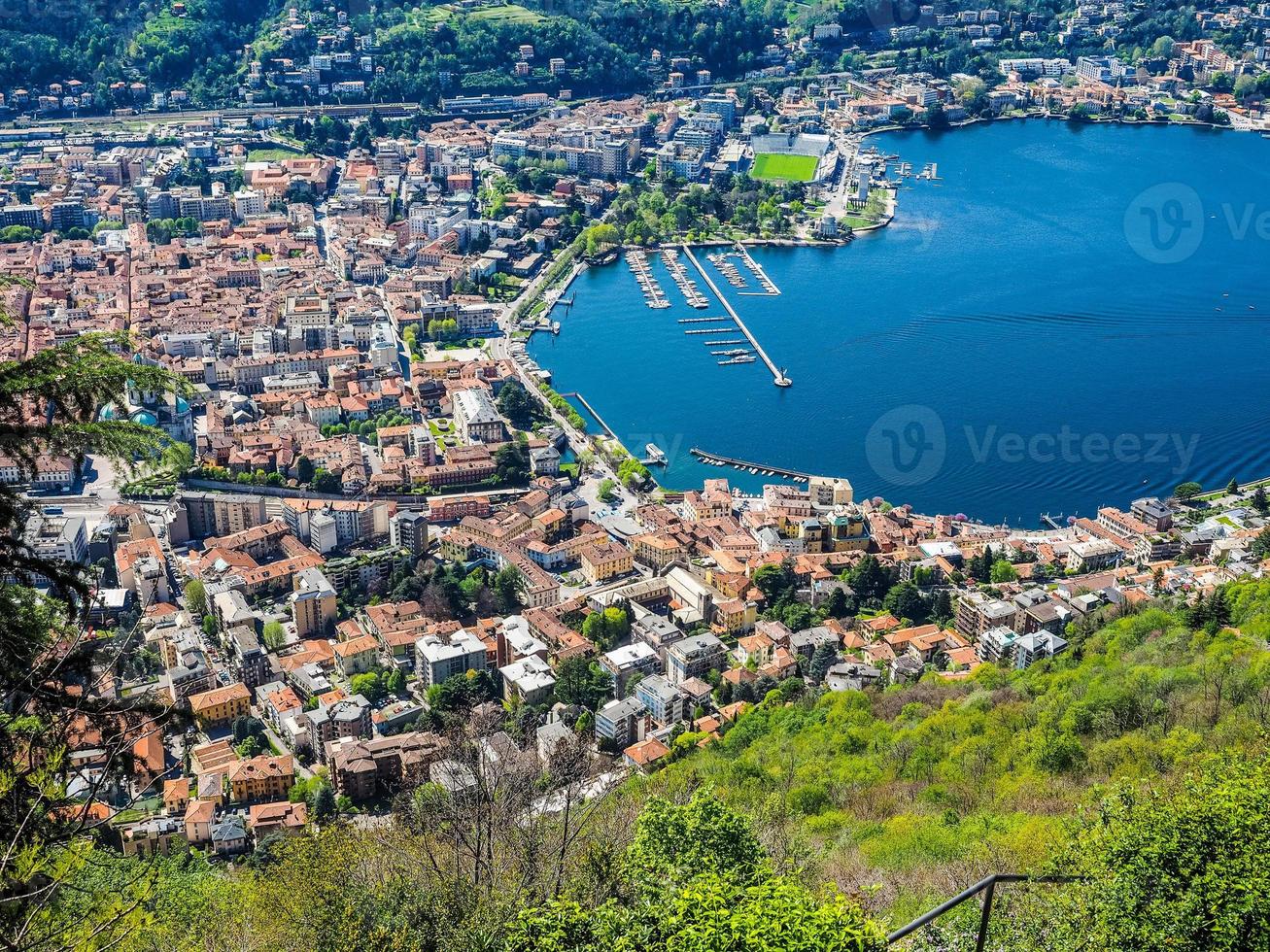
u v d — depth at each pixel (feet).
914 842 618.85
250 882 568.82
